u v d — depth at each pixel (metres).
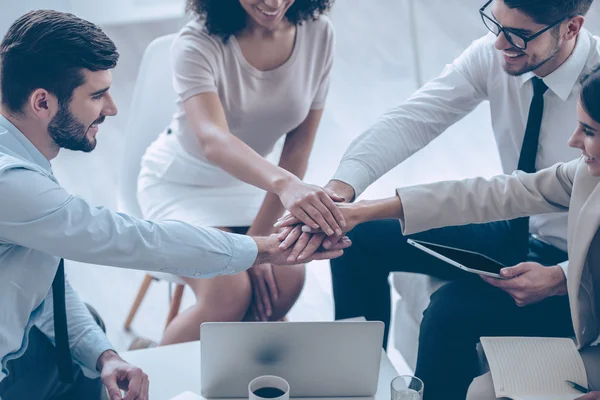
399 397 1.32
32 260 1.48
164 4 5.00
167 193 2.38
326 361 1.43
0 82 1.42
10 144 1.46
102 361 1.60
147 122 2.51
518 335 1.85
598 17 2.67
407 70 4.43
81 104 1.46
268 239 1.75
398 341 2.37
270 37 2.13
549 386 1.49
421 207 1.81
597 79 1.43
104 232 1.47
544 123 1.91
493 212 1.81
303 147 2.37
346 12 5.27
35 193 1.39
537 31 1.71
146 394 1.50
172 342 2.17
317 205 1.80
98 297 2.90
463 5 4.82
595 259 1.60
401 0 5.00
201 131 2.07
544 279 1.71
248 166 1.96
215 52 2.12
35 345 1.61
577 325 1.61
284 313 2.28
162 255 1.53
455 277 2.08
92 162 3.82
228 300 2.14
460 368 1.88
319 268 3.10
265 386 1.38
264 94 2.22
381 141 2.03
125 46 4.92
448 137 3.82
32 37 1.39
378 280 2.09
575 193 1.63
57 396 1.62
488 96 2.06
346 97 4.24
